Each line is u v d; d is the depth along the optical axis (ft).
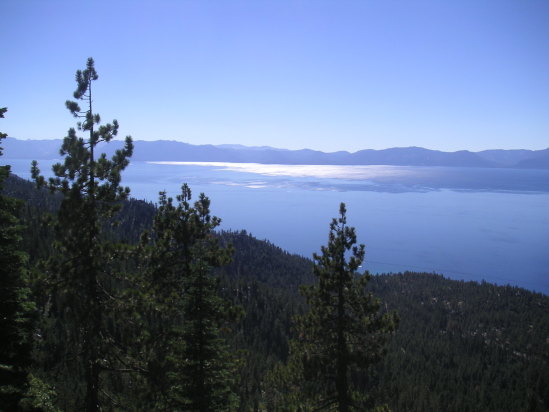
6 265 52.70
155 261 69.31
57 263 57.98
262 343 374.43
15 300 52.80
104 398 61.87
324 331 68.90
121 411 60.18
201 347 56.95
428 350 460.96
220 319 63.16
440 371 396.98
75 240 58.80
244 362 65.00
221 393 59.00
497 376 422.41
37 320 58.03
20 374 54.65
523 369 448.24
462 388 367.45
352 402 67.05
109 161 62.18
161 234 76.18
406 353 430.20
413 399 306.55
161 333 63.41
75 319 57.98
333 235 71.31
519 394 370.53
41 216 60.34
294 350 70.74
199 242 76.07
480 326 597.11
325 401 68.13
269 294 514.68
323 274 70.03
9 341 52.13
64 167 57.72
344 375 67.15
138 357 60.80
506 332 574.97
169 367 60.49
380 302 69.26
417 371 383.45
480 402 345.31
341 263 69.00
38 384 60.18
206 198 80.02
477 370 428.15
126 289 60.29
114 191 61.31
